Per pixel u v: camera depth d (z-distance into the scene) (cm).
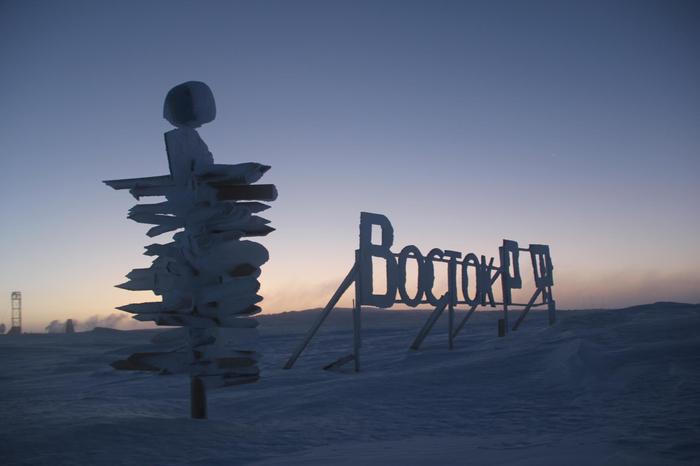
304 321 8494
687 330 1137
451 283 1574
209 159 751
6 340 4938
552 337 1318
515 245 1956
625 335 1166
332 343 2394
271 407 798
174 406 845
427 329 1567
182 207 704
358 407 755
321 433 601
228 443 552
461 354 1312
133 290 712
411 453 466
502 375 927
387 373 1111
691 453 427
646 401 670
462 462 419
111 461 484
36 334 6297
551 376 874
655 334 1141
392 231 1343
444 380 916
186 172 707
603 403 684
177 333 703
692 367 817
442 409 717
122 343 3869
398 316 9294
